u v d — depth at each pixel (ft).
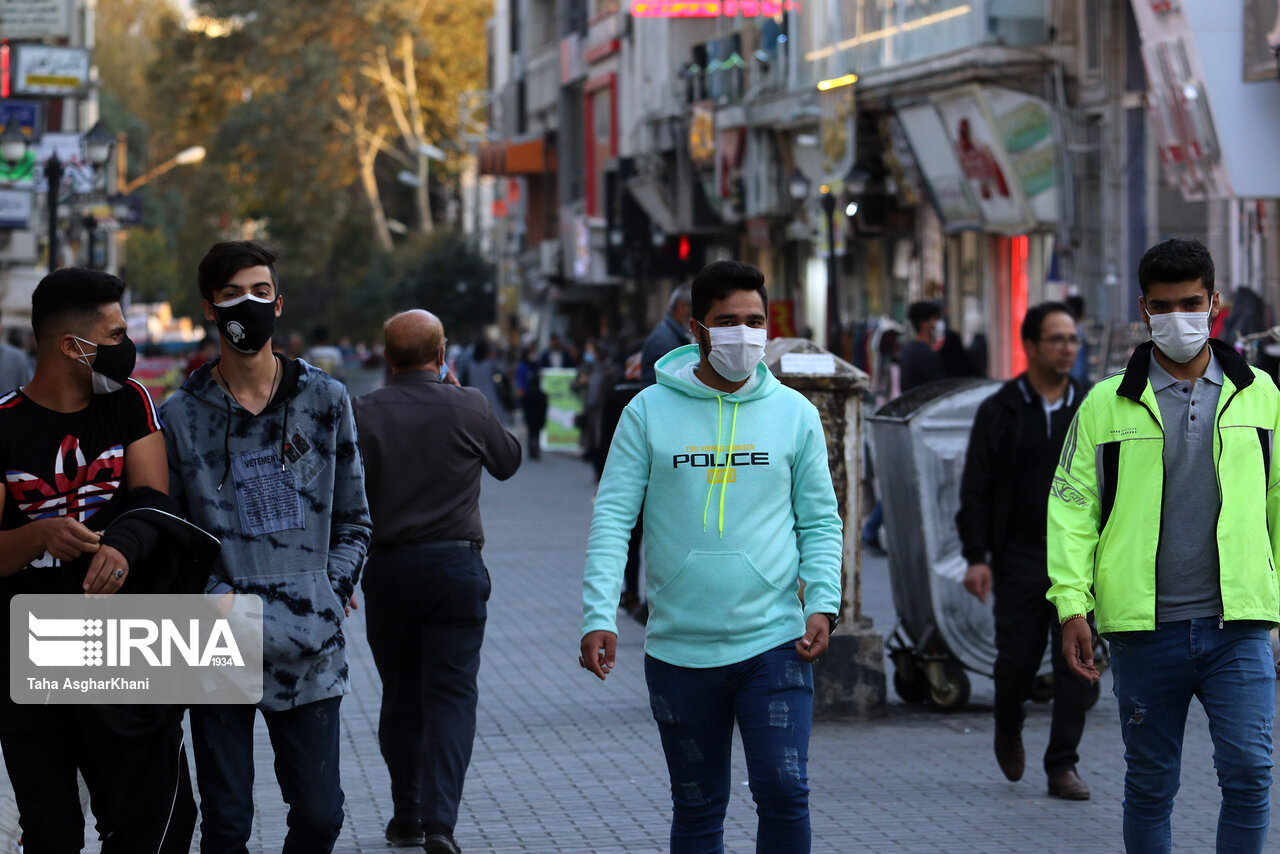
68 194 164.14
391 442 39.40
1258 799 31.14
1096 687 55.83
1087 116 130.31
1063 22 131.13
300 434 30.07
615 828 41.73
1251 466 31.63
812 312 206.39
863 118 161.58
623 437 30.96
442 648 39.34
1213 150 99.76
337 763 30.45
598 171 286.25
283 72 416.67
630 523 30.86
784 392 31.12
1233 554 31.40
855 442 55.06
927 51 142.20
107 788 28.50
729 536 30.30
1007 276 148.66
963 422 56.29
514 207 375.86
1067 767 44.68
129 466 28.32
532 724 54.75
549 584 89.81
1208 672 31.68
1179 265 31.32
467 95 437.99
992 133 132.87
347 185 456.04
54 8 173.68
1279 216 107.34
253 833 40.75
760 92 194.59
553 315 347.77
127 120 429.79
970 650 56.29
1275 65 95.40
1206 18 98.02
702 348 30.76
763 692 29.91
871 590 84.48
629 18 264.31
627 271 254.06
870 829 41.45
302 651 29.58
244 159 423.23
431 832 37.88
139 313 344.69
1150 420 32.01
